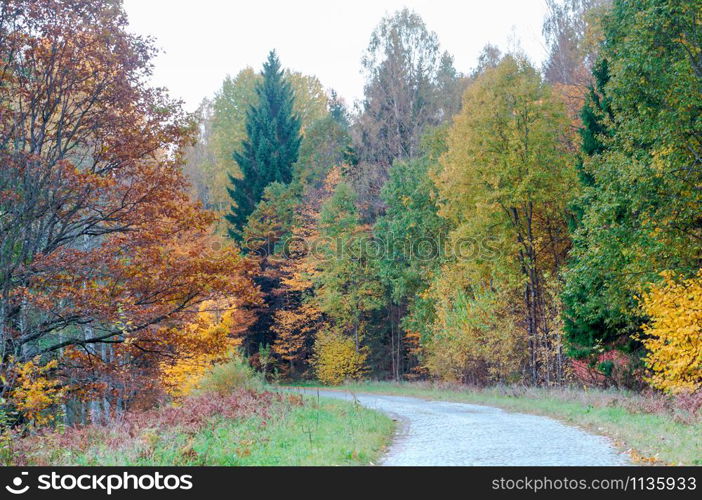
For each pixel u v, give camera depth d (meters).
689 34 18.70
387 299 50.78
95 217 19.20
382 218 46.84
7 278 16.67
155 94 20.25
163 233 19.28
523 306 33.94
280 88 66.44
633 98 20.19
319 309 51.75
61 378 17.98
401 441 14.54
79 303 16.92
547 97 31.33
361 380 50.38
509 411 23.12
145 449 11.37
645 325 17.94
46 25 18.41
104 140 19.58
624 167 20.20
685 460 10.08
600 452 11.69
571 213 31.31
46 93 18.84
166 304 18.95
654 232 19.20
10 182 17.56
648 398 19.14
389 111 58.06
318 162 67.50
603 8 32.69
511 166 30.72
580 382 29.31
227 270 19.25
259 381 25.70
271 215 55.06
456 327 34.03
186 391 25.38
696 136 19.06
